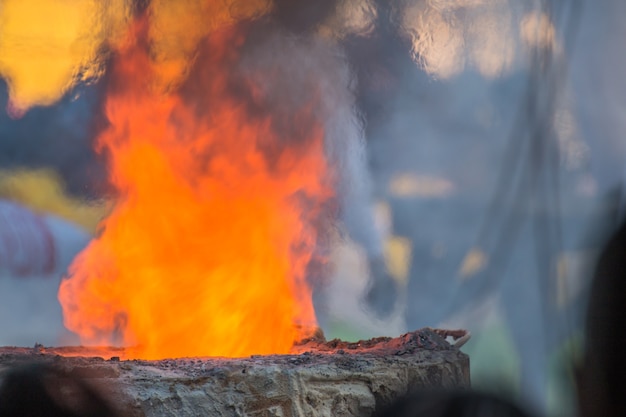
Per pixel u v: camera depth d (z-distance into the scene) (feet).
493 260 70.64
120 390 39.11
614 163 74.49
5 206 80.84
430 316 82.69
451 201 87.35
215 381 41.60
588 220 67.05
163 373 41.32
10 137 85.15
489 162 86.84
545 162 62.18
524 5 80.28
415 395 14.26
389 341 52.95
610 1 77.41
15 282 78.23
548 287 37.78
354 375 44.47
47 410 17.24
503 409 13.75
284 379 42.52
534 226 55.52
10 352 46.85
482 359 62.64
